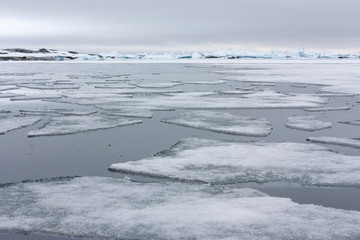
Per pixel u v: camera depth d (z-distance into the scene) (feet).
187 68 168.55
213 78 102.73
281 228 16.19
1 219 17.35
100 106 50.57
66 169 25.27
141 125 38.93
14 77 106.73
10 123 39.42
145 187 21.16
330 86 77.36
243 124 38.11
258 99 57.06
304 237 15.47
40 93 67.05
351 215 17.53
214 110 48.39
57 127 37.09
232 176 22.77
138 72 134.82
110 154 28.60
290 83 85.97
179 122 39.29
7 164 26.45
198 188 20.97
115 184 21.67
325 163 25.16
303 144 30.07
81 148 30.32
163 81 92.43
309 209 18.12
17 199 19.60
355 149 29.63
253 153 27.45
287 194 20.51
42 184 21.85
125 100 56.54
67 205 18.74
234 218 17.08
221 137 33.73
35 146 31.09
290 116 43.80
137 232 15.99
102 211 17.99
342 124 39.42
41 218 17.38
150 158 26.45
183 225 16.49
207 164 24.95
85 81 92.73
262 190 21.02
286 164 24.94
